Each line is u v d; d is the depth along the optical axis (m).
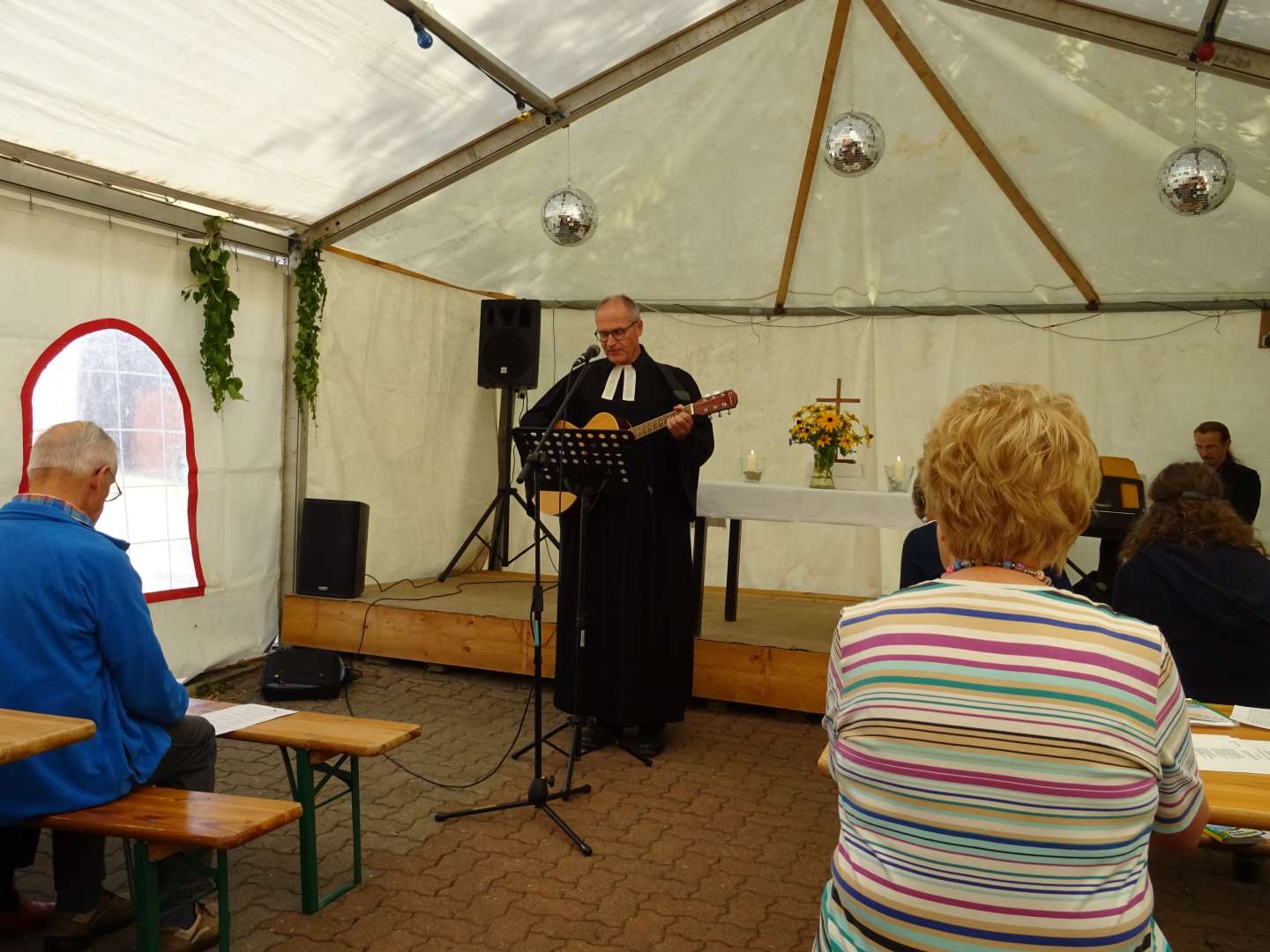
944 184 5.66
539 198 5.74
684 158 5.57
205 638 4.80
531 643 4.87
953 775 1.00
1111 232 5.66
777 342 6.66
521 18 3.89
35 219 3.90
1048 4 4.03
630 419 3.86
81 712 2.15
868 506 4.27
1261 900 2.83
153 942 2.07
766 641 4.66
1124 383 6.07
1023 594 1.07
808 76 5.01
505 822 3.24
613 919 2.59
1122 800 0.98
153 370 4.45
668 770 3.79
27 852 2.42
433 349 6.41
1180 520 2.52
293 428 5.30
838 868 1.08
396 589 5.85
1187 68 4.12
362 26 3.60
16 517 2.22
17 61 3.29
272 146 4.25
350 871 2.84
